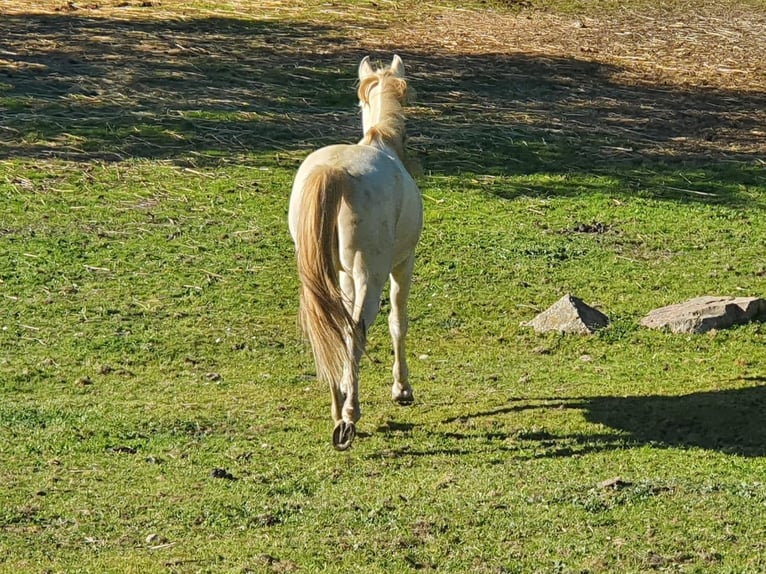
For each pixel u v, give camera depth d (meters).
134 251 25.34
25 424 16.62
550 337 21.66
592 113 36.34
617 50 43.06
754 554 12.06
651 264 25.91
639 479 14.39
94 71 36.53
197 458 15.42
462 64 40.03
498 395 18.55
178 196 28.53
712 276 25.17
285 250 25.95
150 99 34.69
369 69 18.92
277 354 20.70
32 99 33.81
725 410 17.52
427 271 25.06
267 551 12.26
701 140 34.56
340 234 14.85
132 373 19.55
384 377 19.59
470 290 24.17
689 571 11.68
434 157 31.89
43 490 14.02
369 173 15.07
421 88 37.28
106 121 32.72
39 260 24.48
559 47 42.88
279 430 16.77
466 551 12.24
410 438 16.48
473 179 30.64
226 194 28.81
